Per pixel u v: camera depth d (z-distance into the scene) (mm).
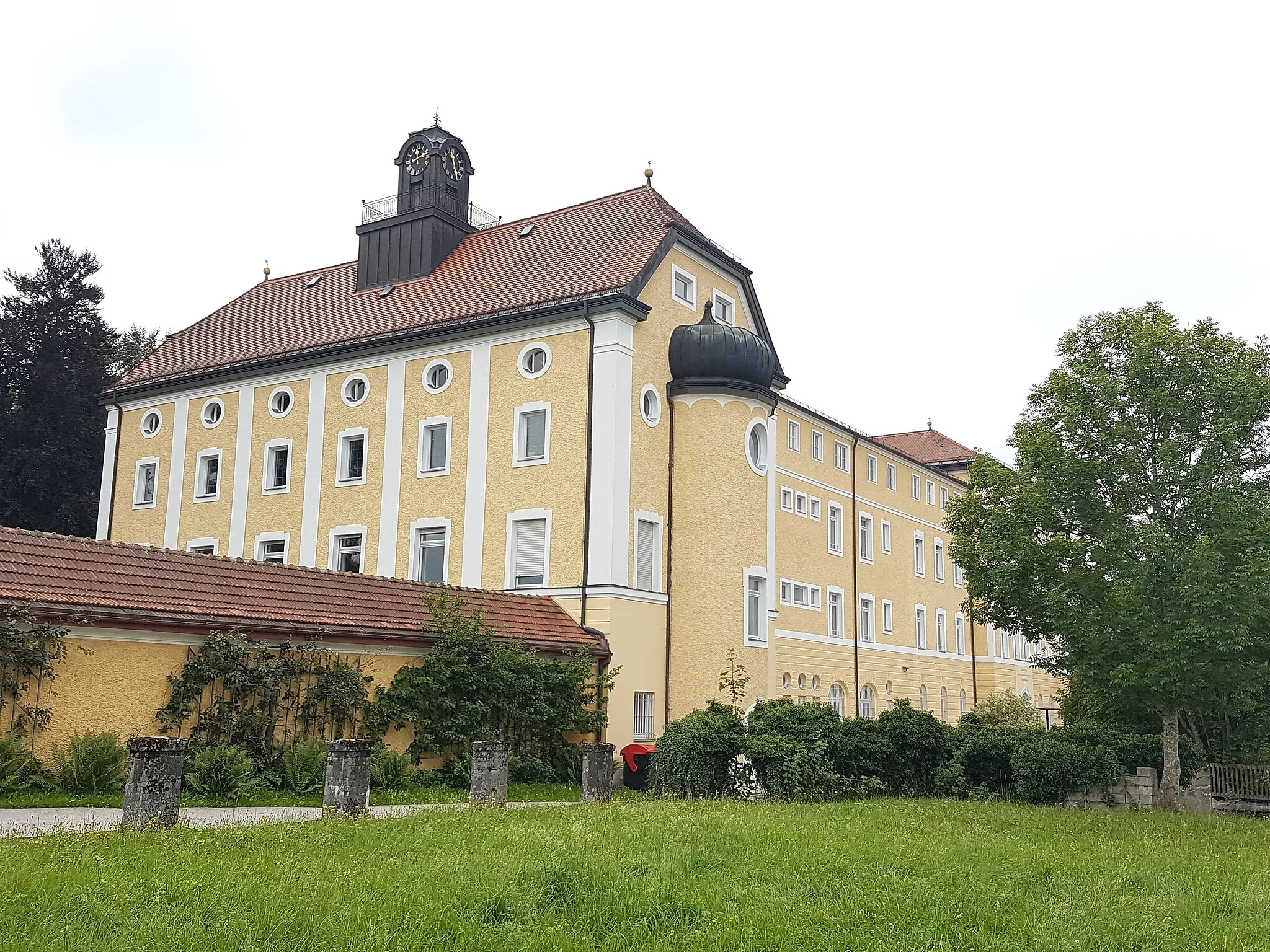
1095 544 21609
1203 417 21297
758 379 28609
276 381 32250
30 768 14570
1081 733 23312
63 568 16062
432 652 20844
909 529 53938
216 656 17062
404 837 10891
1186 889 10141
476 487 27938
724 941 7539
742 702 27000
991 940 7891
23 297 44812
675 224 28844
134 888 7887
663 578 27391
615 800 18203
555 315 27188
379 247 34250
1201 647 19703
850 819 15000
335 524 30203
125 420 35531
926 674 54188
